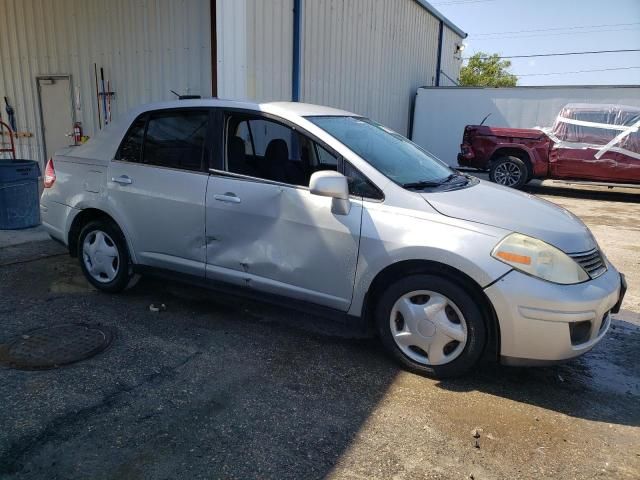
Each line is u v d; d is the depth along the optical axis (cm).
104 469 245
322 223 349
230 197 381
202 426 280
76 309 436
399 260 327
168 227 414
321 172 329
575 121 1254
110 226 452
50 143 1096
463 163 1388
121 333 393
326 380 334
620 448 277
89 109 1027
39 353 355
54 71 1051
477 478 249
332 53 1014
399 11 1379
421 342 334
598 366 372
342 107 1097
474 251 309
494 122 1534
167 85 925
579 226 347
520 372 354
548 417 303
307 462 256
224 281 400
